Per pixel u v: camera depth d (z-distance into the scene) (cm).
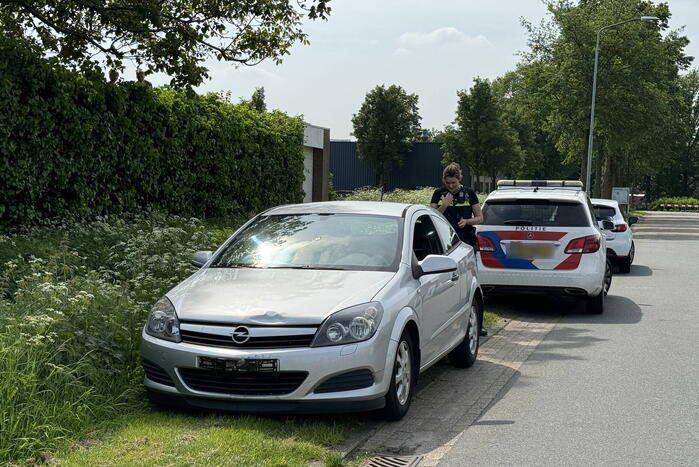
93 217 1262
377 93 7125
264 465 451
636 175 10181
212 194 1667
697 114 10244
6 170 1068
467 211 933
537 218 1100
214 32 1376
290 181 2078
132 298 751
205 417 543
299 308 537
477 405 628
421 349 612
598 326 1034
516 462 493
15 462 444
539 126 4647
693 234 3653
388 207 706
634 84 3969
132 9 1196
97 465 442
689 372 756
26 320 570
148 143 1380
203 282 597
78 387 539
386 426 562
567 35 4016
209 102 1681
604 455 509
